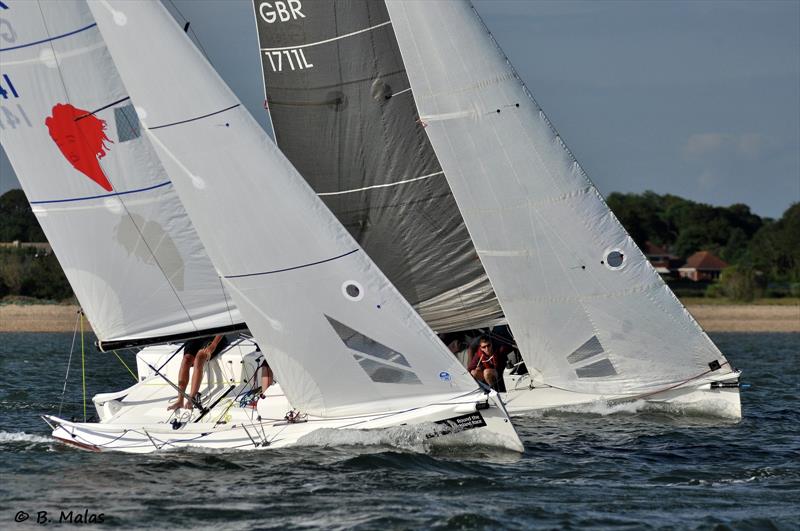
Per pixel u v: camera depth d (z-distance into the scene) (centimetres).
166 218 4888
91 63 4769
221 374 5141
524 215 5784
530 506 3906
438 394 4675
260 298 4641
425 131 5969
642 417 5884
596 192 5750
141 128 4803
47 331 18588
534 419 5822
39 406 6850
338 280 4603
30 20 4709
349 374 4662
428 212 6075
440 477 4300
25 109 4794
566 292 5784
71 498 4016
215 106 4597
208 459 4575
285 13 5984
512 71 5775
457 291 6128
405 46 5822
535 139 5756
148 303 4978
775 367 10544
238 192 4597
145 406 5184
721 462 4756
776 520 3747
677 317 5753
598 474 4472
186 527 3656
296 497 4006
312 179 6128
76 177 4856
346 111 6041
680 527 3659
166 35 4603
